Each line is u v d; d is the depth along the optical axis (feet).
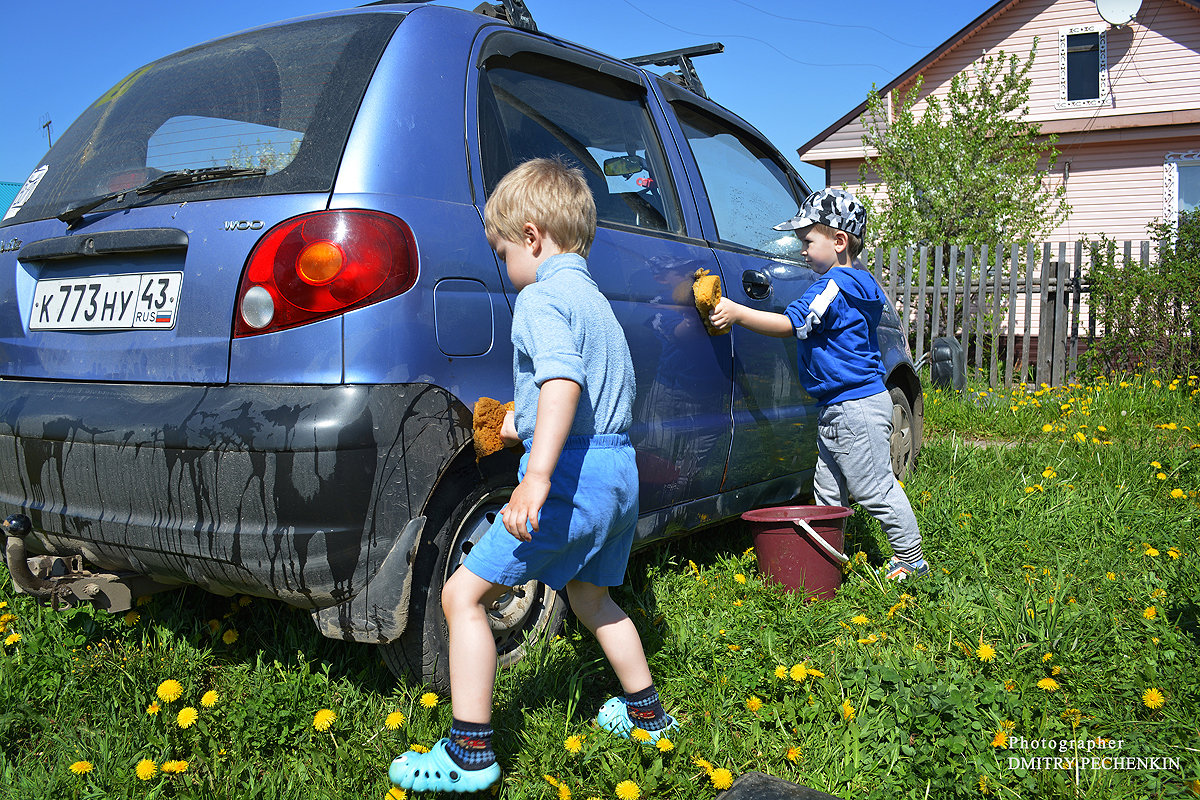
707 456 10.68
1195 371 28.48
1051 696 8.23
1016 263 30.66
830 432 11.21
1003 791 6.72
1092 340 30.32
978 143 41.27
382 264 7.04
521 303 6.51
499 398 7.88
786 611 9.84
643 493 9.67
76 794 6.59
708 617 9.86
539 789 6.68
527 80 9.42
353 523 6.79
